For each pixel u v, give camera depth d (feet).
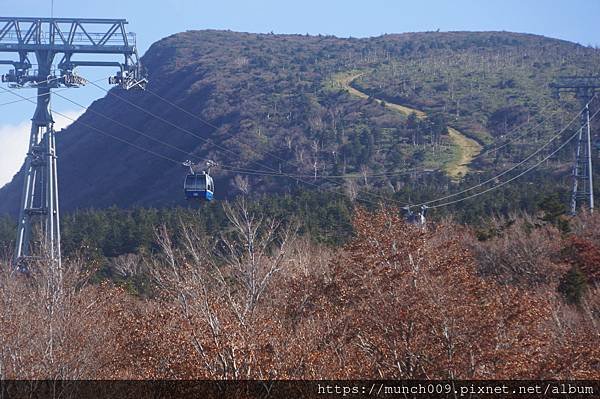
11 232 273.13
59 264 150.51
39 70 203.82
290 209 263.90
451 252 135.33
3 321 111.96
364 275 119.34
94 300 135.13
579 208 277.23
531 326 96.53
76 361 110.73
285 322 118.21
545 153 404.77
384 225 139.54
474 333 94.17
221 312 99.45
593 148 370.53
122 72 209.77
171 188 408.87
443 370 93.71
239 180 383.04
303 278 128.06
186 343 97.04
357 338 104.83
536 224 224.74
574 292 162.81
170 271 126.31
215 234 209.46
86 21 207.92
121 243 240.94
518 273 194.59
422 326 97.25
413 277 111.45
